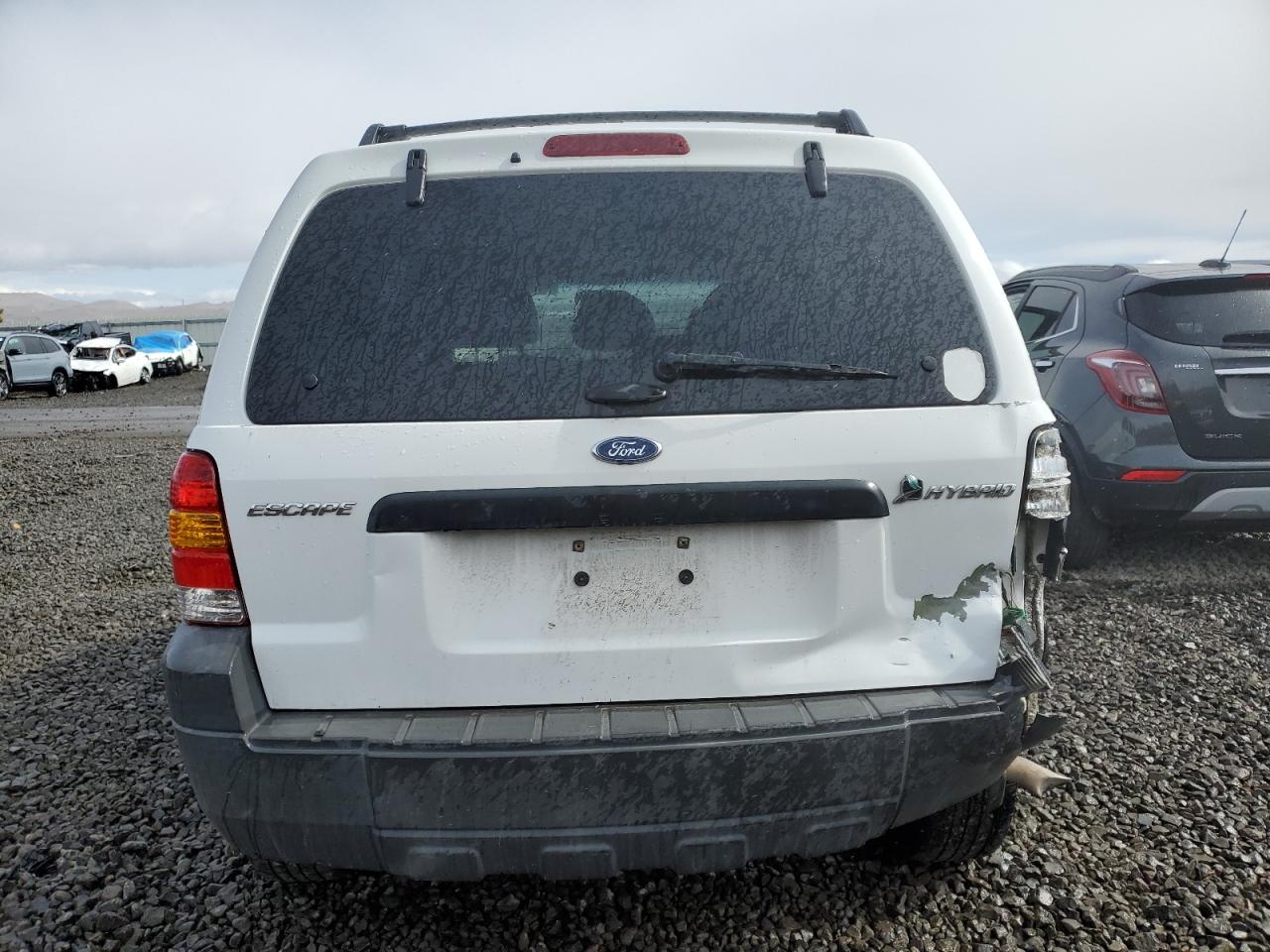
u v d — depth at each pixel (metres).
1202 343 5.11
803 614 2.19
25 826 3.24
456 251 2.21
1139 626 4.89
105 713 4.21
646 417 2.12
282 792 2.03
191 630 2.13
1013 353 2.25
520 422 2.10
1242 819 3.06
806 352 2.18
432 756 1.98
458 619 2.14
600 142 2.28
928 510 2.17
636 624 2.17
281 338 2.16
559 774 1.99
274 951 2.55
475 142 2.28
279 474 2.08
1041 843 2.94
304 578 2.11
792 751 2.02
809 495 2.11
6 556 7.54
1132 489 5.19
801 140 2.31
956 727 2.09
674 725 2.04
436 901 2.74
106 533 8.33
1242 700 3.99
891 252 2.26
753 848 2.07
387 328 2.16
